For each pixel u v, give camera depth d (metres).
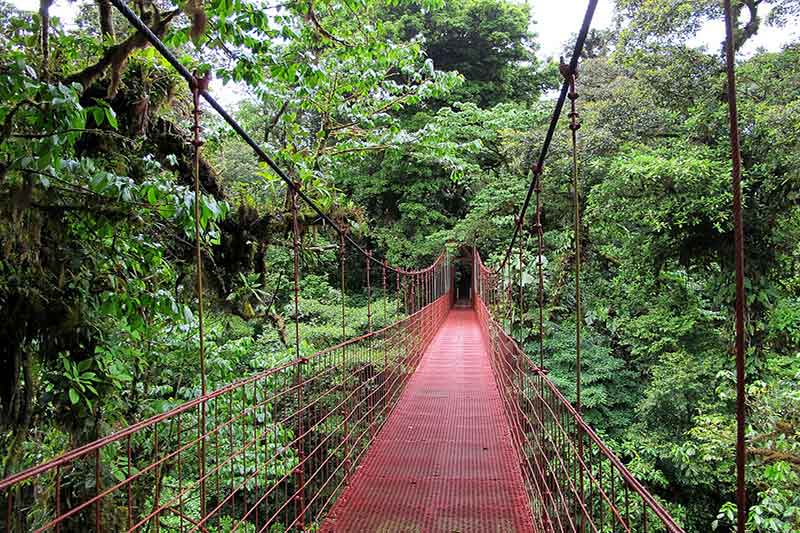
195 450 3.59
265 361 5.09
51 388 2.59
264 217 4.47
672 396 7.67
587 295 10.63
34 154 2.12
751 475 5.19
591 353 9.90
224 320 4.96
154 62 3.19
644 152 7.28
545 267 11.05
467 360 8.38
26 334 2.48
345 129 5.93
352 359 4.39
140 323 2.75
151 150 3.57
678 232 7.18
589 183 8.98
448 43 17.34
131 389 3.45
